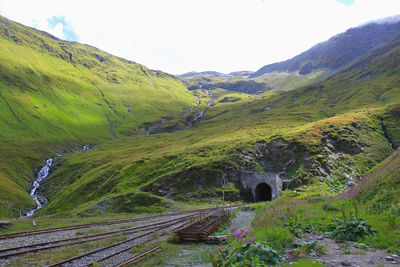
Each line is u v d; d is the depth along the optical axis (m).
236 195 61.72
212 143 99.69
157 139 165.50
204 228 22.17
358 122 92.31
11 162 118.12
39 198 93.25
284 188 63.72
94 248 17.62
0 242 19.09
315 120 124.25
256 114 181.38
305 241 13.55
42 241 19.67
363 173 66.25
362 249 11.64
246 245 11.36
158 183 67.38
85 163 121.69
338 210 21.34
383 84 161.62
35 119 183.12
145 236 21.91
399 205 15.91
